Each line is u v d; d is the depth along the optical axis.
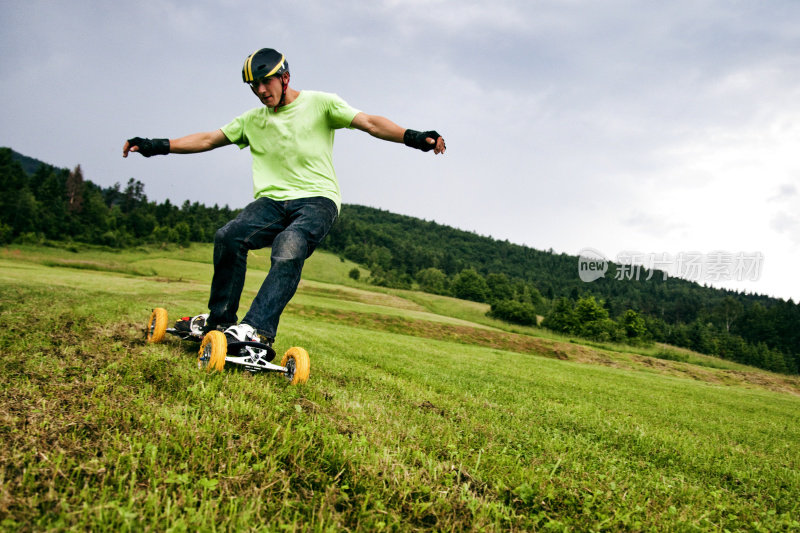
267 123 3.85
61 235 125.44
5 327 4.77
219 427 2.38
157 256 128.25
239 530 1.51
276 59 3.62
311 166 3.82
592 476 2.88
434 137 3.39
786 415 13.31
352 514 1.82
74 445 1.93
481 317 105.12
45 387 2.62
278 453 2.16
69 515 1.44
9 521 1.35
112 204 168.50
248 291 53.75
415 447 2.75
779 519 2.76
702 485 3.37
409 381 6.22
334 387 4.17
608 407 7.66
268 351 3.77
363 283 138.38
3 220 115.44
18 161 131.12
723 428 7.46
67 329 5.09
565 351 46.84
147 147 3.96
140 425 2.27
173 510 1.57
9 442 1.85
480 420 4.11
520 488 2.29
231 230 3.81
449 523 1.88
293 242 3.62
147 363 3.54
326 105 3.75
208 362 3.61
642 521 2.23
